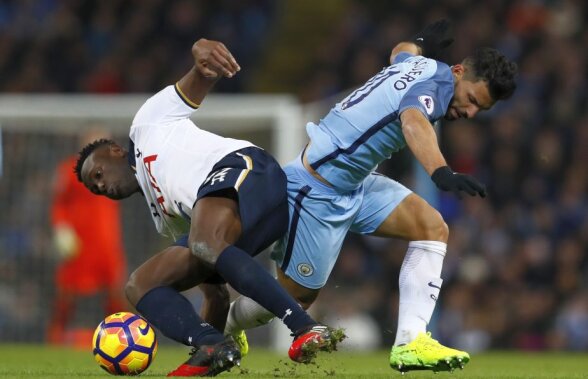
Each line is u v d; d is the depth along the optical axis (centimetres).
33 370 2133
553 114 5266
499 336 4562
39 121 4231
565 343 4534
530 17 5688
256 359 2831
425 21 5838
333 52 5997
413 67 1942
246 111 4000
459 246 4697
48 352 3325
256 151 1931
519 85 5391
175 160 1919
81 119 4191
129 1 6166
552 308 4612
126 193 2042
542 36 5628
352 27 6000
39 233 4378
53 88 5894
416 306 1919
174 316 1781
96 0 6184
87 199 3906
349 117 1941
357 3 6200
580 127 5206
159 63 5944
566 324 4559
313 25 6869
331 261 2012
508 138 5128
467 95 1912
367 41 5872
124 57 5962
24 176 4338
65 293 4022
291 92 6531
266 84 6581
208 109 4006
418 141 1806
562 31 5653
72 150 4319
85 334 4138
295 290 2045
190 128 1958
